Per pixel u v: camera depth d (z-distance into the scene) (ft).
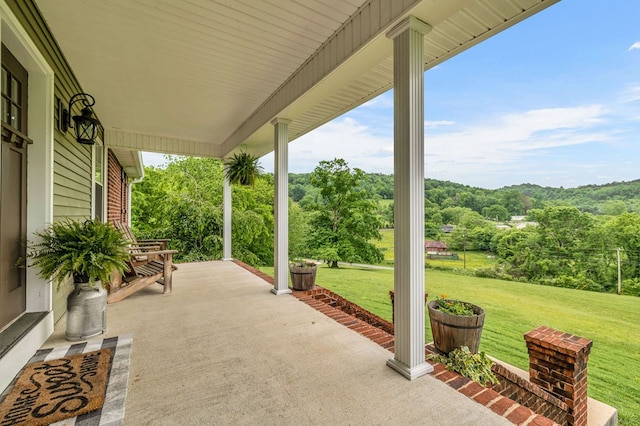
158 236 33.71
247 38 8.96
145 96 13.41
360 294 28.91
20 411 5.00
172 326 9.23
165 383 6.01
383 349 7.72
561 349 7.20
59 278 7.48
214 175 39.52
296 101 11.30
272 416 5.08
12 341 6.17
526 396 7.06
